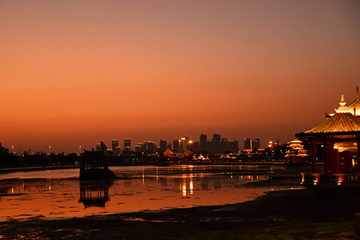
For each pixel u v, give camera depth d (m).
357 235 16.39
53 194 52.12
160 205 37.88
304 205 32.72
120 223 26.98
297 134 33.03
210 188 57.94
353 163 45.03
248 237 19.75
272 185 60.84
